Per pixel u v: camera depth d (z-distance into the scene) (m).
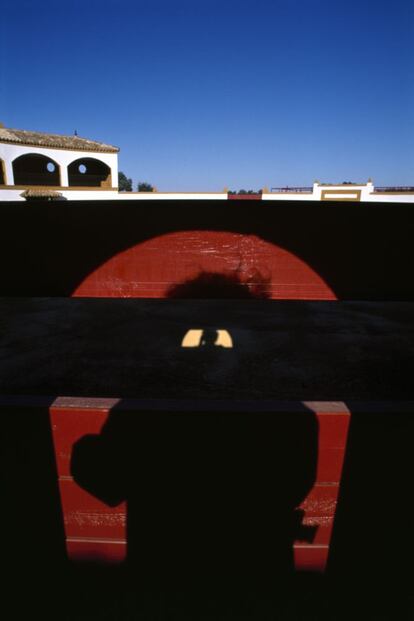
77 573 1.59
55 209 1.10
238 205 1.08
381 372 1.55
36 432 1.29
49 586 1.57
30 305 2.65
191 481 1.35
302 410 1.24
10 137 22.19
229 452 1.29
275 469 1.31
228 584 1.54
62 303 2.70
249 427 1.25
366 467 1.30
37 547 1.53
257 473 1.32
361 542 1.46
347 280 1.10
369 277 1.09
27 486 1.39
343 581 1.53
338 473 1.31
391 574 1.52
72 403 1.27
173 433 1.27
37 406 1.26
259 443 1.27
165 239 1.11
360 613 1.47
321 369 1.57
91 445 1.31
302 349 1.79
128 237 1.11
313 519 1.41
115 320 2.27
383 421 1.24
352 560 1.50
